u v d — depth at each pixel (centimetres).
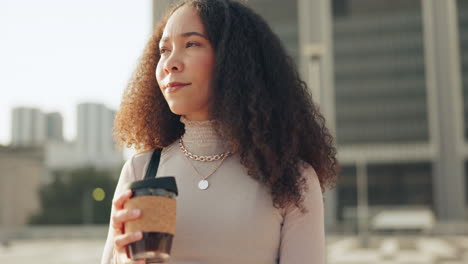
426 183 5594
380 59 5728
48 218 5647
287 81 143
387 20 5766
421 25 5678
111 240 131
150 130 156
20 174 6444
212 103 136
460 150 5453
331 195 5653
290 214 129
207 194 130
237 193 129
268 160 128
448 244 2727
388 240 3147
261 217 126
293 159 132
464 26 5572
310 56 1424
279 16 5881
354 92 5747
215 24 137
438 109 5541
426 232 3644
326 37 5794
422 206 5566
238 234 124
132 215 101
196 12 136
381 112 5675
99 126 9100
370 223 4316
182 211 129
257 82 135
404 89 5650
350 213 5534
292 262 126
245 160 129
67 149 8762
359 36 5794
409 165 5644
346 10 5866
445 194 5469
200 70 132
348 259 1952
